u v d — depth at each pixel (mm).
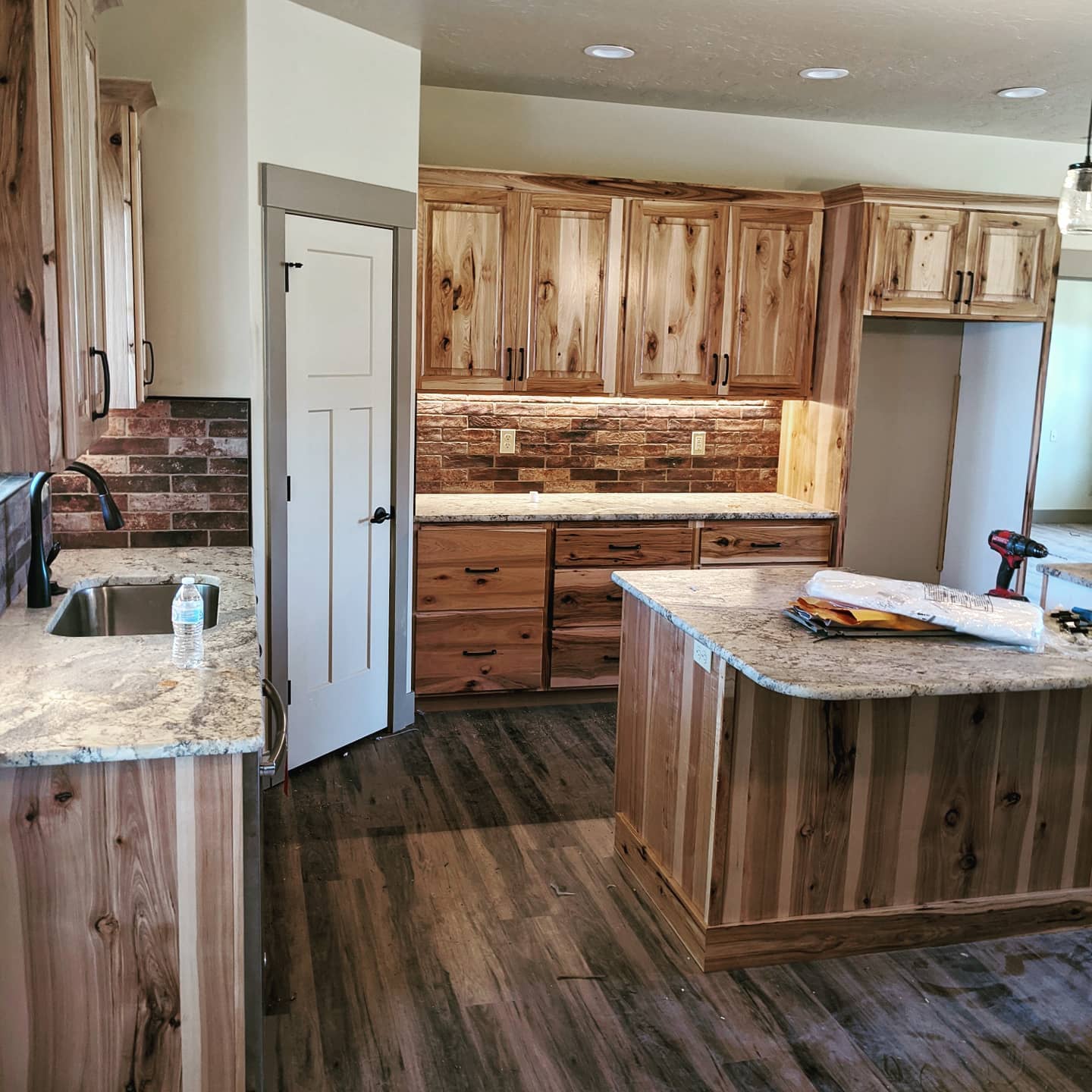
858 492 5215
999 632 2625
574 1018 2562
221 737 1917
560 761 4129
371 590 4207
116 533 3551
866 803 2771
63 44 1893
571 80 4418
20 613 2734
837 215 4766
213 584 3061
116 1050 2041
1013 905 2945
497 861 3328
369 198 3912
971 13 3396
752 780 2662
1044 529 8445
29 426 1870
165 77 3369
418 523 4371
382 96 3920
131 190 2924
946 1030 2553
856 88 4402
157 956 2020
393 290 4121
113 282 2908
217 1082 2086
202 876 2004
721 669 2584
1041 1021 2598
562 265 4562
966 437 5258
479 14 3580
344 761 4086
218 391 3543
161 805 1965
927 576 5422
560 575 4578
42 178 1821
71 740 1891
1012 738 2840
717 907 2723
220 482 3590
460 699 4656
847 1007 2633
